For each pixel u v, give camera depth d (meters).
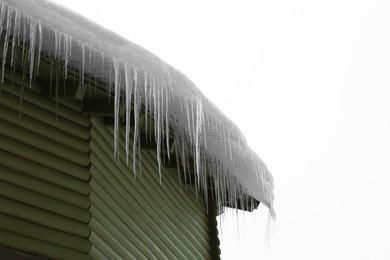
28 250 4.21
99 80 4.55
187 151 5.68
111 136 5.29
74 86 4.64
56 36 3.84
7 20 3.72
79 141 4.84
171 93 4.59
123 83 4.48
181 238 6.49
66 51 3.89
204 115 4.99
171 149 5.88
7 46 3.88
